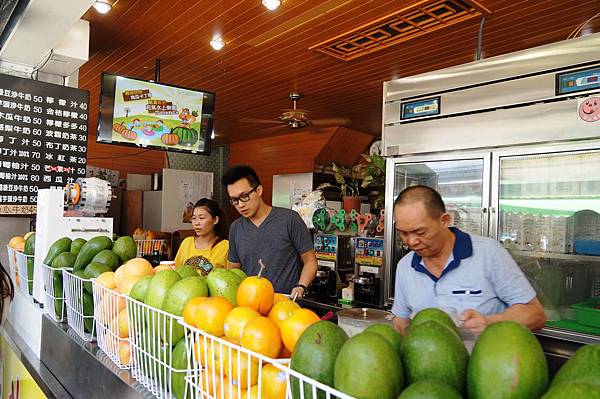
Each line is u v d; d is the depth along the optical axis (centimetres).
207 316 89
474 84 280
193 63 434
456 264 167
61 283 164
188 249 301
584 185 244
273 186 718
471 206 290
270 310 96
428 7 308
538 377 52
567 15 316
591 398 44
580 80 237
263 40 375
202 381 89
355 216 382
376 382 56
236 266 264
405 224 156
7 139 299
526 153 258
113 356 121
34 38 269
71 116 323
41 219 194
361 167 524
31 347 183
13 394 179
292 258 252
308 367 67
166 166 886
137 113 370
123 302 121
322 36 364
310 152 729
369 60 415
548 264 259
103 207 225
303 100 557
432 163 310
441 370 58
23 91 305
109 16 333
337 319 140
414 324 77
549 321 252
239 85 501
